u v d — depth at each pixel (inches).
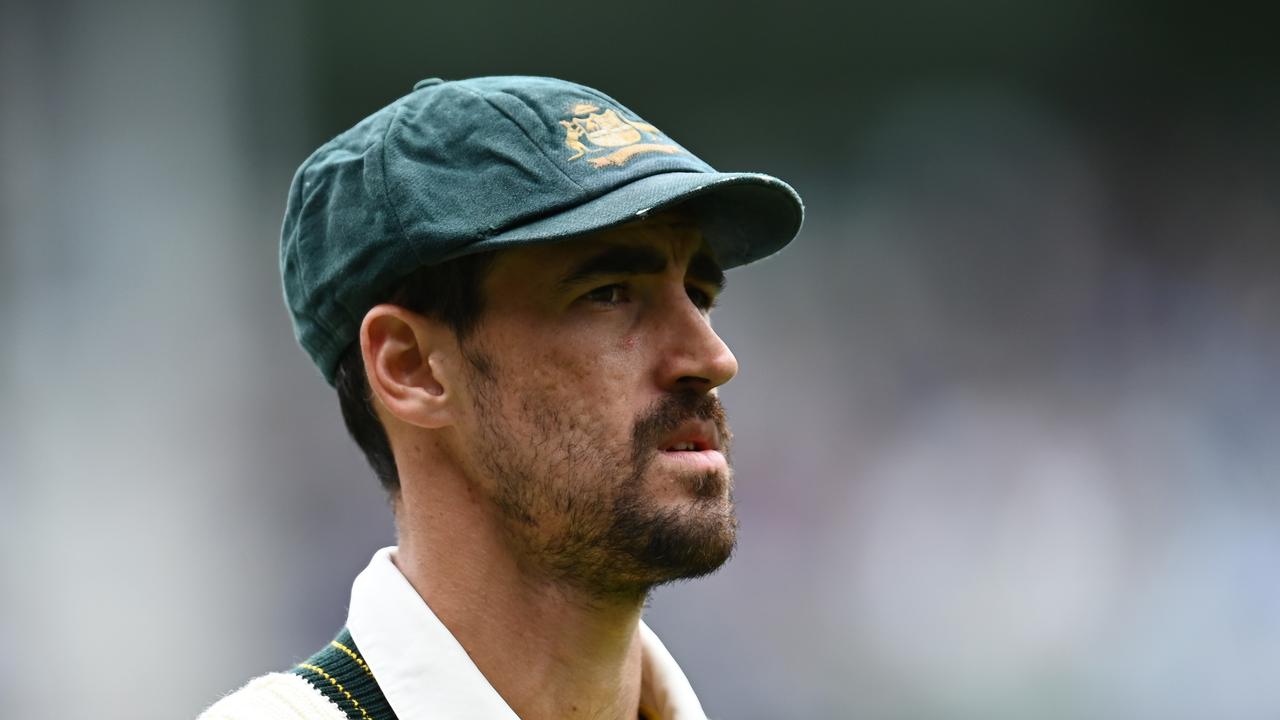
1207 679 1616.6
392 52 1838.1
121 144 1381.6
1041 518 1720.0
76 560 1241.4
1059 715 1587.1
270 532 1380.4
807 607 1596.9
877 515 1697.8
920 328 1847.9
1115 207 1982.0
